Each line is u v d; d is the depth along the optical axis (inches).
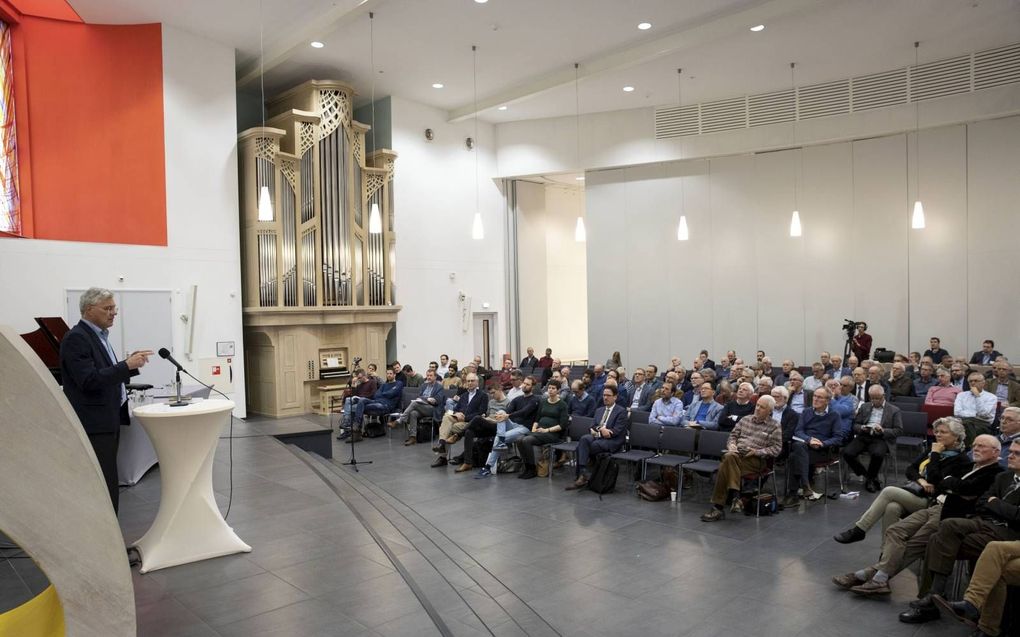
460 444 382.6
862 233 492.1
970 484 159.8
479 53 450.3
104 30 388.5
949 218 460.1
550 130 594.2
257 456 275.6
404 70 482.9
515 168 606.2
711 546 203.3
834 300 502.6
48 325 242.5
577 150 585.3
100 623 83.4
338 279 488.4
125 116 392.8
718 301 545.3
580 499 262.8
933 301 466.0
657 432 272.8
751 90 516.7
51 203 366.9
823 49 433.4
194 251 417.4
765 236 528.4
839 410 277.9
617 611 157.9
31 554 80.1
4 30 348.8
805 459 246.8
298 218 467.5
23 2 359.3
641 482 273.7
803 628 147.7
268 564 142.6
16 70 356.8
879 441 261.4
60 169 370.3
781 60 453.1
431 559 180.2
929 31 406.0
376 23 400.2
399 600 124.1
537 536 216.1
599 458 274.8
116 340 385.4
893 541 164.1
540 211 650.8
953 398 300.2
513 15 390.3
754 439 238.4
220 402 145.3
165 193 405.7
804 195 514.0
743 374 347.6
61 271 367.2
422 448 374.6
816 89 499.2
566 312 709.9
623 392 365.7
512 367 495.8
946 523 149.3
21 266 353.7
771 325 526.3
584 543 208.4
